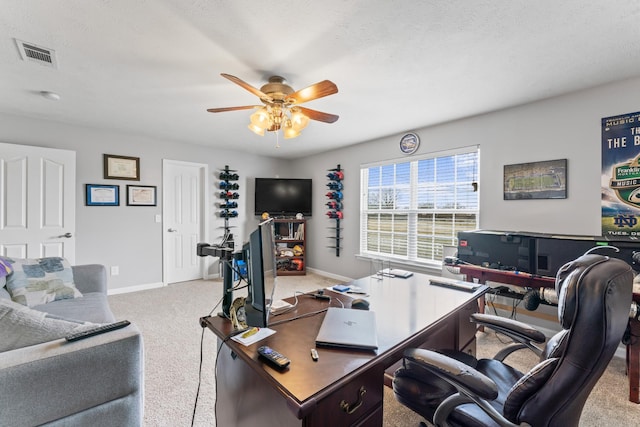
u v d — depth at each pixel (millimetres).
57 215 3406
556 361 835
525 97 2670
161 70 2189
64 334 1189
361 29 1695
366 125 3568
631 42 1795
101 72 2227
